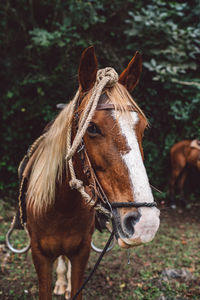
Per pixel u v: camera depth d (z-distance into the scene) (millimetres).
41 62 5695
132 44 5820
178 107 6086
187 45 5824
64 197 1610
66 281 2895
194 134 6242
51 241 1762
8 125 5715
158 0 5965
